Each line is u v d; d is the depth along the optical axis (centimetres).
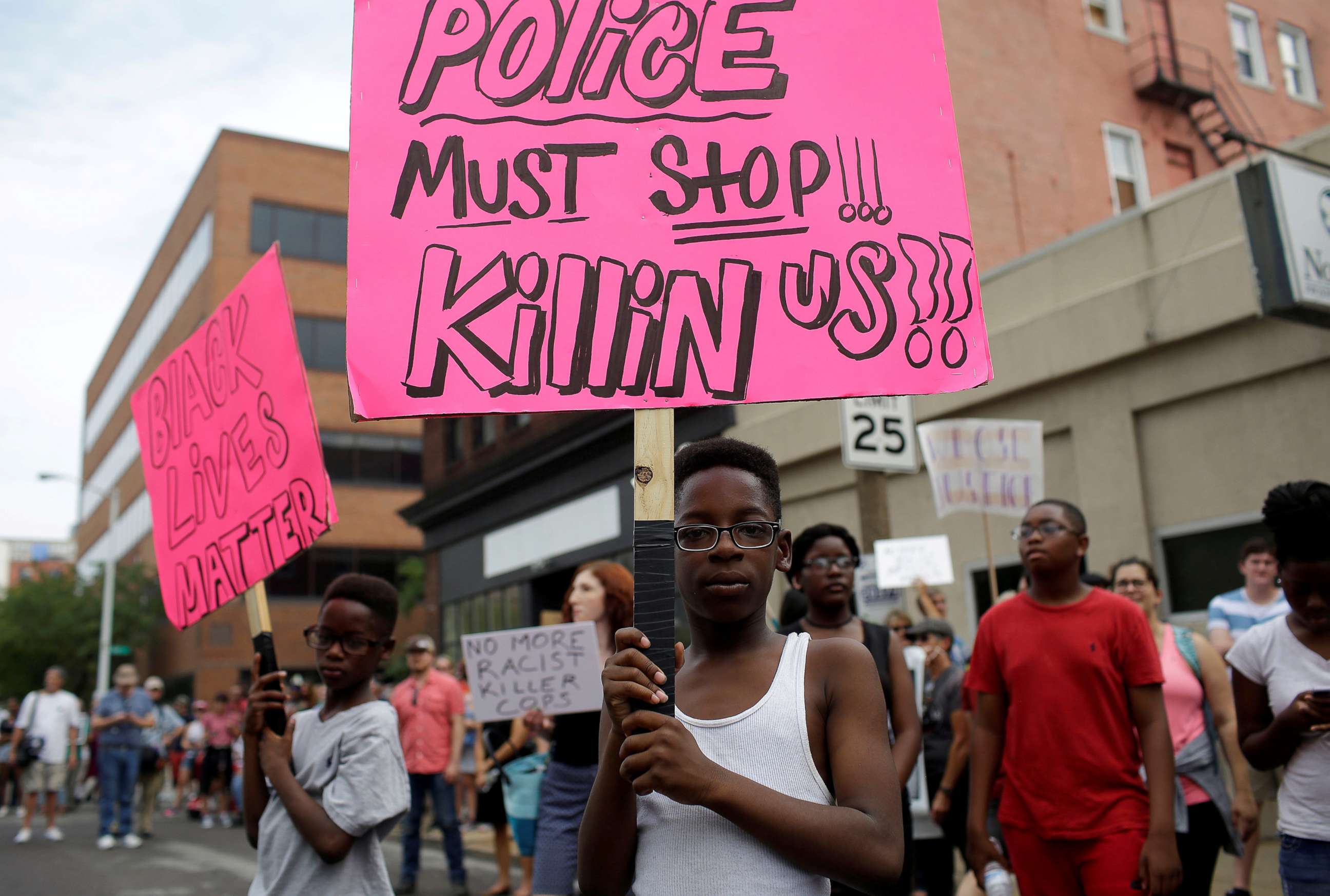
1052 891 347
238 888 897
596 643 512
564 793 450
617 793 190
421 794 841
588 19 239
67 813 1939
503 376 221
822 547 402
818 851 177
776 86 236
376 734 306
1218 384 944
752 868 185
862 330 223
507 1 240
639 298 224
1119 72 1717
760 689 197
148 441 405
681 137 233
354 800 296
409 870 838
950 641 615
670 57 237
